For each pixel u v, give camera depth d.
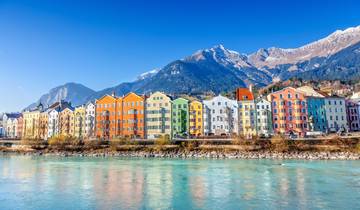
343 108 169.50
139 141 143.38
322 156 113.62
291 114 164.12
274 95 166.88
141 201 48.06
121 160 114.25
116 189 57.44
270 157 116.88
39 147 158.38
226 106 170.00
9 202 48.16
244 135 141.00
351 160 106.19
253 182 63.38
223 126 169.12
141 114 176.38
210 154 124.88
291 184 60.78
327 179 66.12
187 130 171.00
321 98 169.00
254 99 169.00
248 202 46.78
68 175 75.19
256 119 164.62
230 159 114.56
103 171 82.00
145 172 79.50
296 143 124.88
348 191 53.88
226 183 62.53
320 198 48.88
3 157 133.12
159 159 116.94
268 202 46.62
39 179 69.50
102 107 184.88
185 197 50.47
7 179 69.75
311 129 161.00
